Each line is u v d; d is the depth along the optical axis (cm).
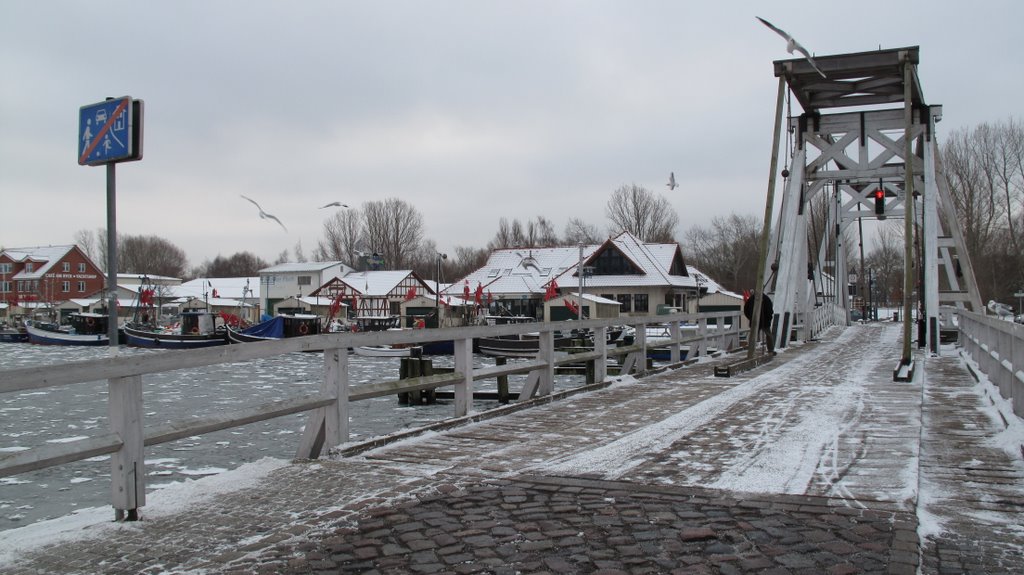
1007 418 794
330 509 513
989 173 5159
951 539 449
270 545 443
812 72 1566
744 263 9644
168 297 9238
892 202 2944
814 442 723
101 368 473
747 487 561
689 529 465
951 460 653
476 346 4319
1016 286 4950
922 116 1819
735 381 1266
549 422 870
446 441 753
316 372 3525
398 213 10894
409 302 6312
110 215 692
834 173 1912
